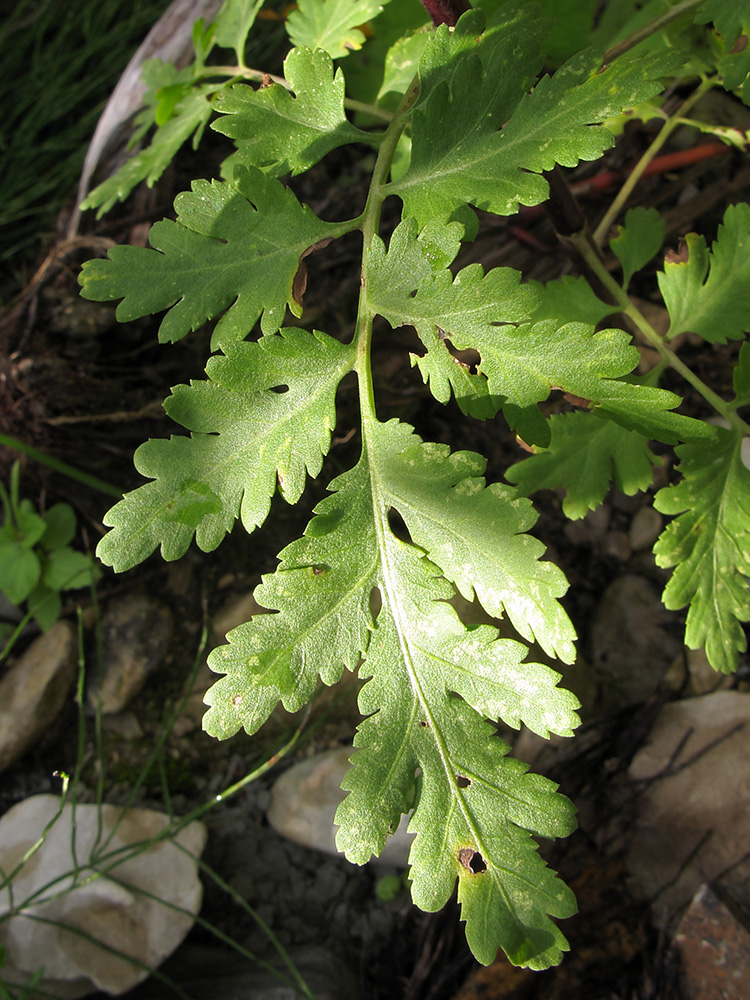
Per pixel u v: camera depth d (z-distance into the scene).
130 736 0.34
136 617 0.35
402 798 0.15
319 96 0.18
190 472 0.15
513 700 0.15
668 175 0.36
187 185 0.37
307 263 0.37
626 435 0.21
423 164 0.17
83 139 0.42
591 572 0.35
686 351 0.36
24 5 0.44
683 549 0.19
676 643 0.33
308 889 0.32
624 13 0.32
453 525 0.15
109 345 0.34
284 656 0.15
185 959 0.30
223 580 0.36
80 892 0.29
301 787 0.32
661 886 0.29
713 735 0.30
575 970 0.28
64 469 0.33
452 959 0.29
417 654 0.15
